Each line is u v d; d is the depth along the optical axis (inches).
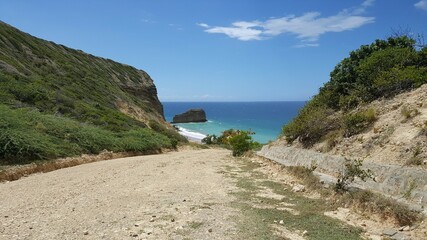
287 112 6973.4
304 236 272.8
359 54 663.1
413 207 289.6
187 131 3250.5
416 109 423.5
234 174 582.6
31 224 289.1
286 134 666.2
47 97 1194.6
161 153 1228.5
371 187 355.6
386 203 307.3
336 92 649.6
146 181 513.0
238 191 438.0
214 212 333.7
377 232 281.6
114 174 586.9
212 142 2182.6
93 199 386.3
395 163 361.4
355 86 602.9
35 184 484.7
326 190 398.3
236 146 977.5
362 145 442.9
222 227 288.7
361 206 330.3
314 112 616.4
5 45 1624.0
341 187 380.2
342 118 550.6
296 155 573.3
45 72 1641.2
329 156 470.6
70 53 2450.8
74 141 884.0
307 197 398.9
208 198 397.1
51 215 317.7
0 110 781.9
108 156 928.9
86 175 573.0
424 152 342.6
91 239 254.8
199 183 496.4
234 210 343.6
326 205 360.5
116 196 403.2
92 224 290.7
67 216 314.7
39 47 1972.2
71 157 781.9
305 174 472.1
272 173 571.2
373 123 475.5
